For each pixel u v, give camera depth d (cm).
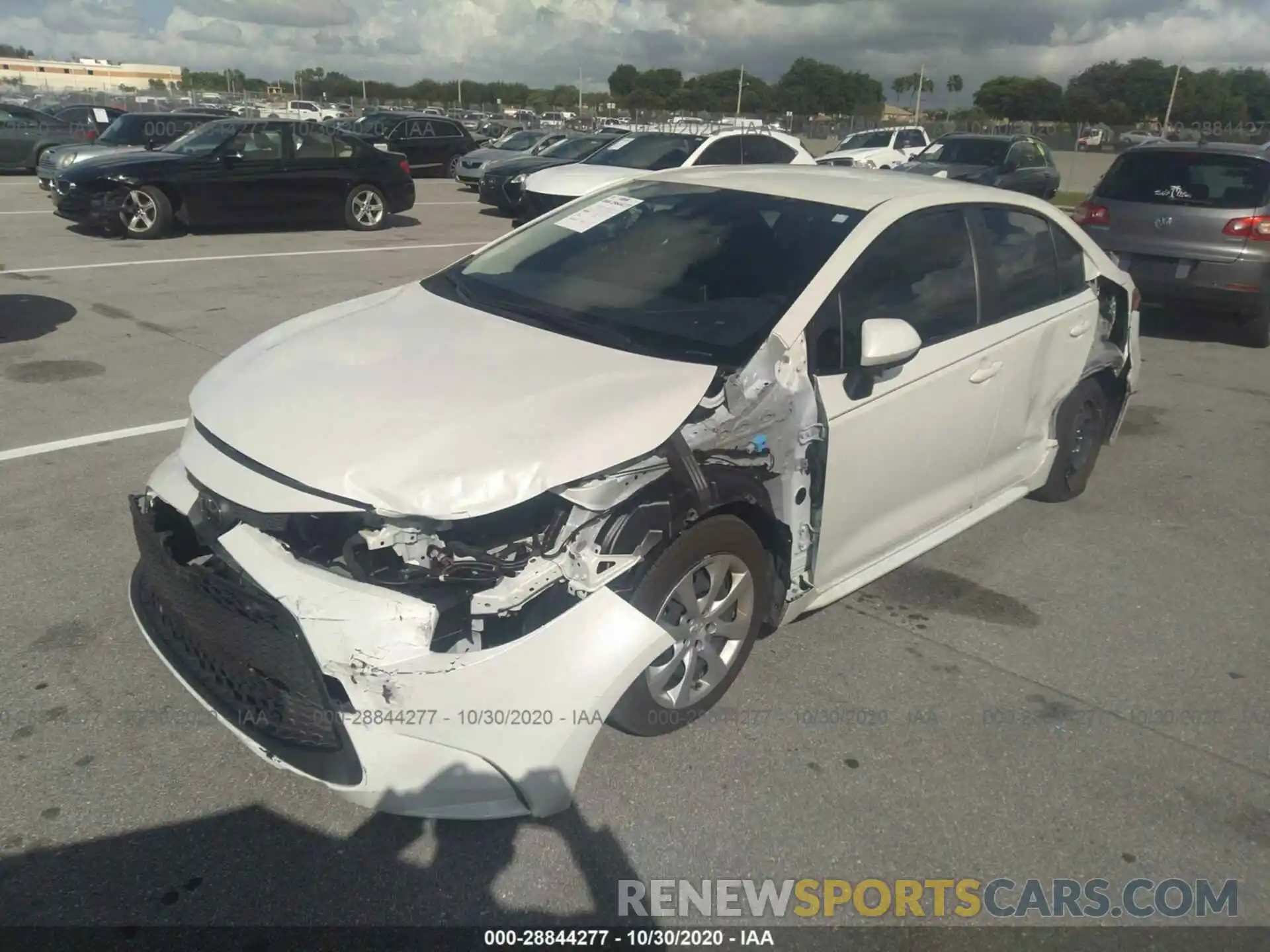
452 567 252
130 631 358
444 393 284
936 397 374
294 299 930
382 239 1384
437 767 247
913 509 392
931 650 379
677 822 282
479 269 400
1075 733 333
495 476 252
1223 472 586
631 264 372
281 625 244
